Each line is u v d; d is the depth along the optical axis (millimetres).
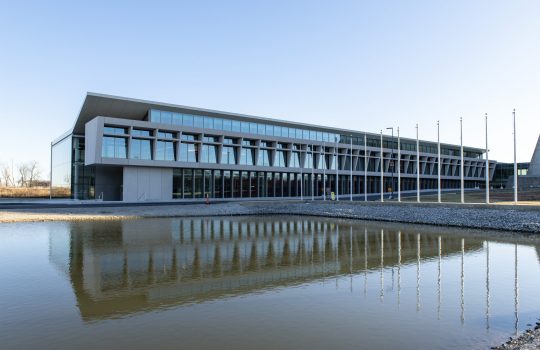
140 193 52812
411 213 37125
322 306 10953
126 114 54031
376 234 26812
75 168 58625
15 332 8969
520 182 64000
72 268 15578
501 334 8891
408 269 15719
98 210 40531
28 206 44062
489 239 24344
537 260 17562
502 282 13711
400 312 10438
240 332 8992
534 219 28703
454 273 15047
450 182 99500
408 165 88125
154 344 8305
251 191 63906
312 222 35562
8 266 15883
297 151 69000
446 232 28047
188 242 22484
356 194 78125
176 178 56188
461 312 10469
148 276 14359
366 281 13820
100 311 10461
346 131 77125
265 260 17484
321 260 17516
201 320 9797
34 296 11812
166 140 54219
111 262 16797
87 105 50469
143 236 24656
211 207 46406
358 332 9008
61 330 9094
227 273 14914
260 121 64375
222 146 59125
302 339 8586
